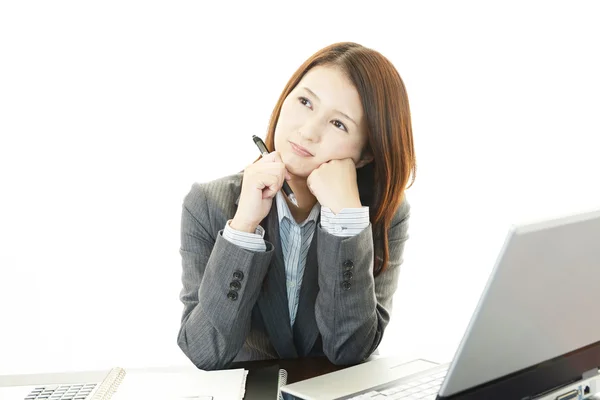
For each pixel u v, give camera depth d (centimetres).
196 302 148
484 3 216
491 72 219
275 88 212
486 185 224
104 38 205
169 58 209
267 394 117
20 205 207
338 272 141
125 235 214
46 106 204
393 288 165
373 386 115
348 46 149
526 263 80
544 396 95
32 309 212
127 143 210
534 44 216
